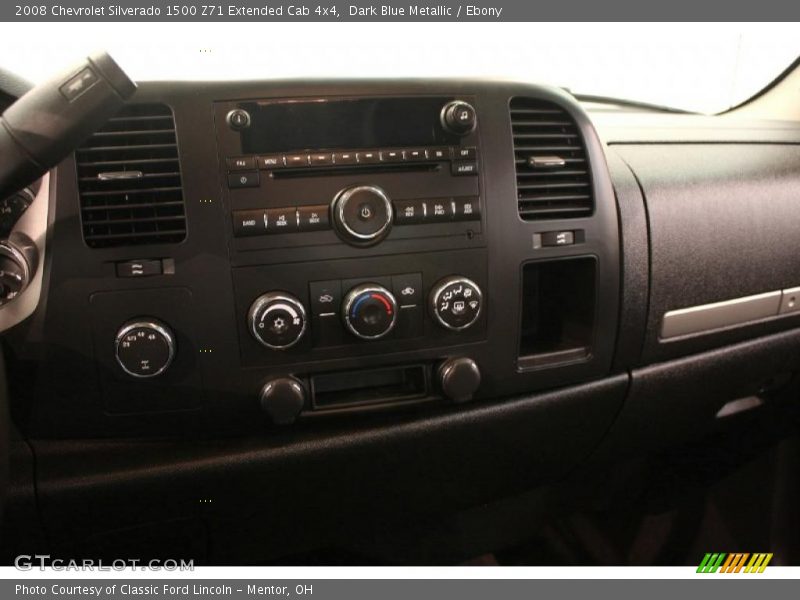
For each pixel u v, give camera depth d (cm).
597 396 85
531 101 74
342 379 74
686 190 87
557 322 86
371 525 91
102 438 69
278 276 66
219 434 71
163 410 68
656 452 117
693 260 87
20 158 52
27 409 66
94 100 51
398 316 70
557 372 80
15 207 61
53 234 62
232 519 78
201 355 66
